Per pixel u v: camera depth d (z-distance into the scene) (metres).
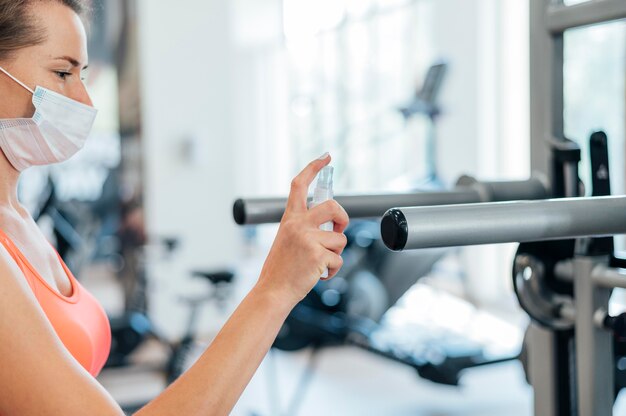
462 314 5.87
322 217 0.96
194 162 5.27
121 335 4.26
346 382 4.30
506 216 0.91
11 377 0.86
